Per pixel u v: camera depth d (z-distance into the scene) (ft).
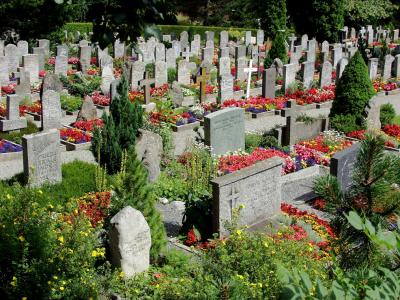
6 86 89.71
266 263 29.19
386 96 99.09
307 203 51.42
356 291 13.11
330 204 18.07
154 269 34.58
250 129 74.74
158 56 119.96
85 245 31.89
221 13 200.85
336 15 164.86
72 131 67.36
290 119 64.75
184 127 74.08
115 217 33.35
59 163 49.24
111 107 56.80
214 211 40.34
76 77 97.19
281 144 65.62
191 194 43.57
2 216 32.14
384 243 12.25
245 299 24.06
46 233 31.27
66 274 30.12
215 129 58.95
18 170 57.67
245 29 175.73
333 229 18.21
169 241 40.11
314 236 40.14
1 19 134.51
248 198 42.14
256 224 43.06
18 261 29.84
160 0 15.79
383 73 110.32
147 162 51.93
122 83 58.29
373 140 17.94
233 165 56.29
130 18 15.57
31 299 28.94
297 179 57.62
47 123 69.82
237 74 106.93
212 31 166.71
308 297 12.75
